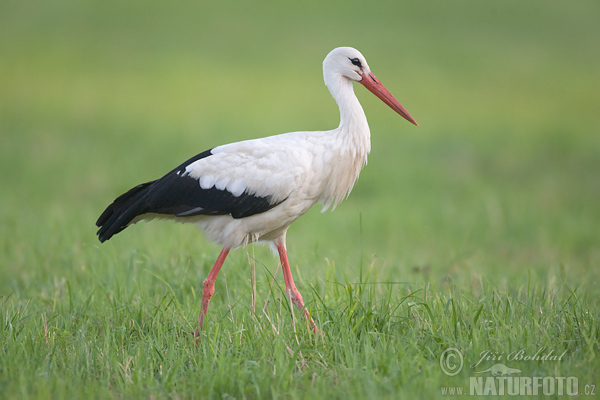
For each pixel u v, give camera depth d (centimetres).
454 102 3022
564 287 870
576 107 3031
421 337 712
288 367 639
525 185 1886
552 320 732
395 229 1427
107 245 1156
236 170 808
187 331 770
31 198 1658
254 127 2444
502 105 3020
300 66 3578
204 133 2377
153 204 834
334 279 862
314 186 823
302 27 4250
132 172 1912
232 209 815
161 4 4638
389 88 3172
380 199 1695
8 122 2566
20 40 3856
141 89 3161
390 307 789
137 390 621
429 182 1877
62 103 2891
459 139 2414
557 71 3619
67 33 4028
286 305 782
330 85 870
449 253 1250
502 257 1269
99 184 1802
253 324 733
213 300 900
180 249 1073
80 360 679
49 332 737
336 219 1478
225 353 689
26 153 2136
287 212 824
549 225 1476
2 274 1065
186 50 3831
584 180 1939
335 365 666
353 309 744
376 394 595
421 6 4741
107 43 3903
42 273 1045
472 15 4628
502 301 799
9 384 621
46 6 4469
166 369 663
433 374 623
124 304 824
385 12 4609
